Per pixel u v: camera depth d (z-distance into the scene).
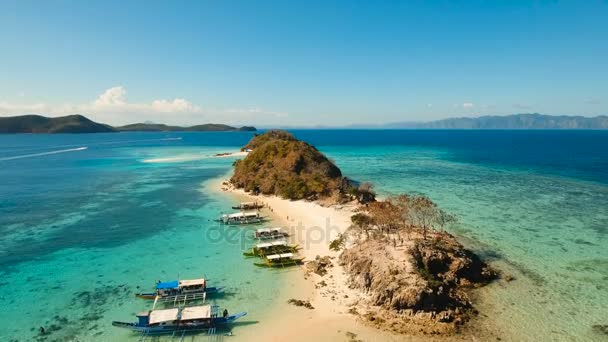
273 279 43.50
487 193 87.94
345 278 42.84
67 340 32.28
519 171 126.00
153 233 60.50
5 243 55.66
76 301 38.91
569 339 31.89
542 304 37.44
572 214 69.00
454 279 41.03
